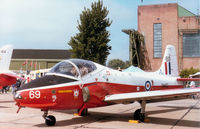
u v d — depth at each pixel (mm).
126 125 6801
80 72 7051
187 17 40656
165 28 41344
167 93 6688
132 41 39969
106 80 7719
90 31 23984
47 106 6246
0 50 13922
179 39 40906
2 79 13031
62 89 6477
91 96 7109
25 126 6441
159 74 10727
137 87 8930
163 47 41188
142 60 41938
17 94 6078
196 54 39812
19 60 58844
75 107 7000
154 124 7027
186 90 6766
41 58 60344
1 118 7848
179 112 9891
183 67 40375
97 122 7285
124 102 7711
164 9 41594
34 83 6285
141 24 42500
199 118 8203
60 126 6523
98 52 23516
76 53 24047
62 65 6980
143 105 7543
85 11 24438
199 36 39719
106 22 24562
